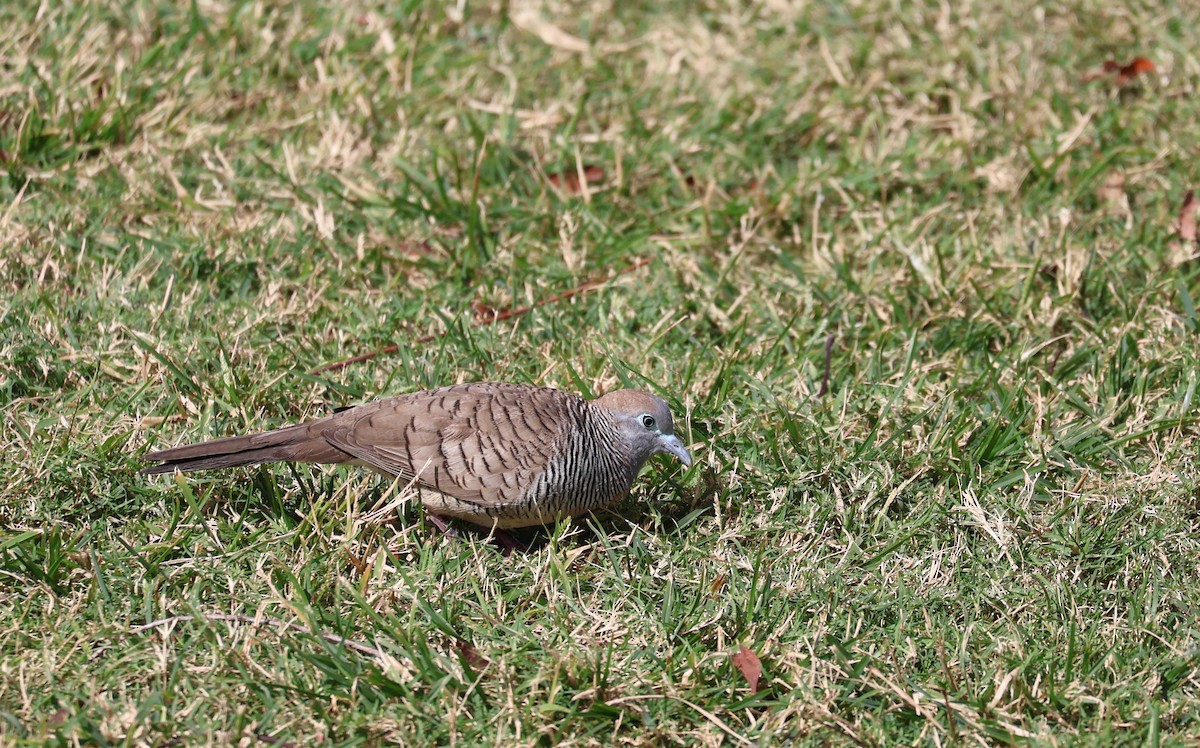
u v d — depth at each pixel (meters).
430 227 12.80
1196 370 10.88
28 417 9.92
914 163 14.09
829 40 15.91
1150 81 15.13
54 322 10.80
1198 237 12.81
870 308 11.91
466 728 7.71
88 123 13.36
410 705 7.71
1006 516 9.56
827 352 10.95
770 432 10.16
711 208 13.35
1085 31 15.88
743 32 16.08
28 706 7.56
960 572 9.14
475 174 12.72
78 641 8.03
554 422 9.09
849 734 7.79
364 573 8.54
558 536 9.23
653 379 10.88
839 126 14.58
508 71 15.17
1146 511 9.58
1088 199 13.59
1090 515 9.64
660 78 15.26
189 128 13.75
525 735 7.70
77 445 9.56
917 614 8.79
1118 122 14.36
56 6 14.90
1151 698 8.03
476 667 8.10
